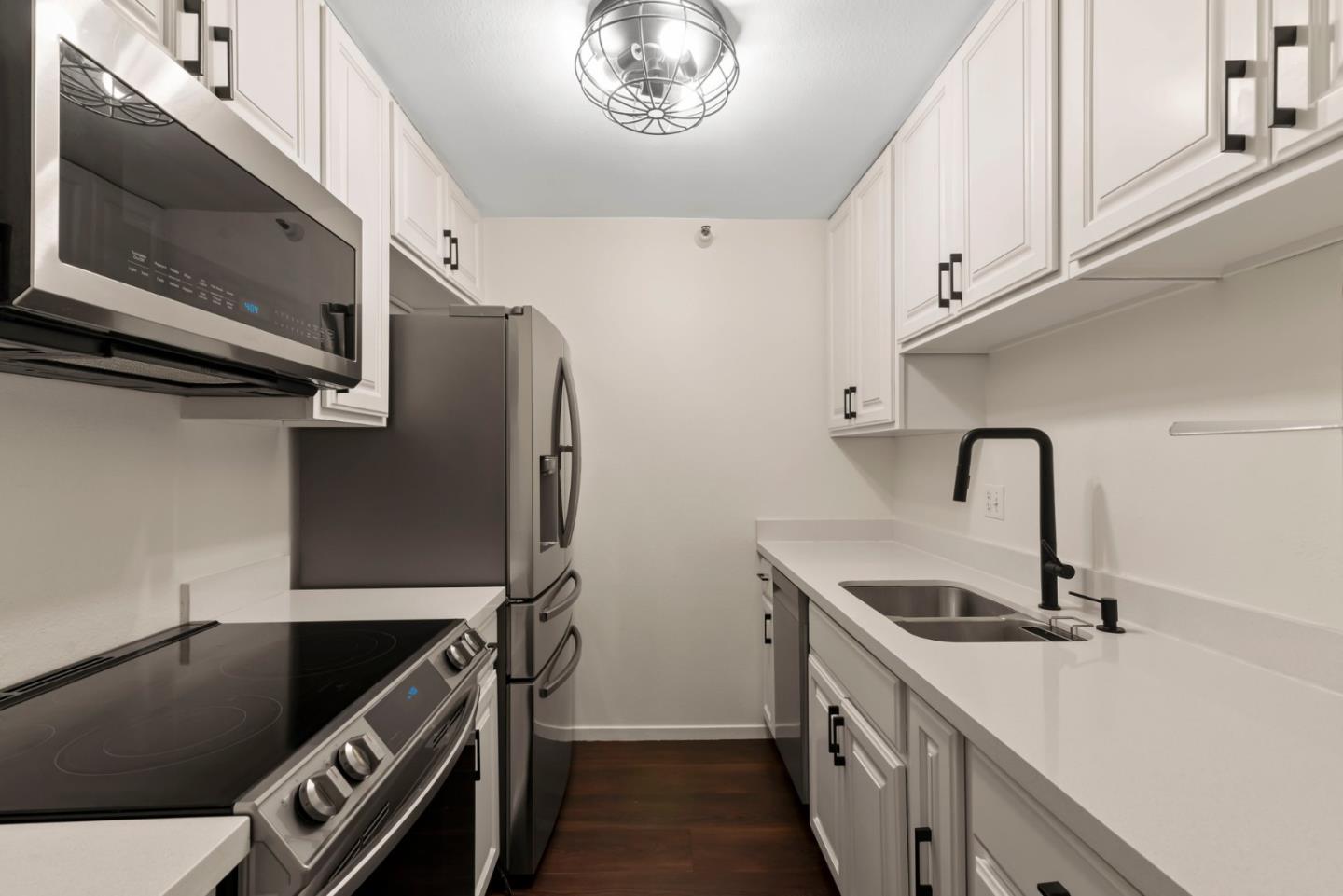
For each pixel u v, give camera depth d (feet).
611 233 8.86
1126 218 3.20
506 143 6.77
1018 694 3.07
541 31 5.06
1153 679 3.27
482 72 5.58
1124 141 3.21
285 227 3.28
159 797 2.11
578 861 6.08
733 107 6.15
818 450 8.93
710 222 8.91
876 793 4.19
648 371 8.86
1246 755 2.42
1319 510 3.12
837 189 8.03
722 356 8.91
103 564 3.79
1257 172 2.43
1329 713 2.81
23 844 1.89
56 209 1.94
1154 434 4.18
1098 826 1.99
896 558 7.40
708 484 8.87
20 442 3.30
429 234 6.55
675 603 8.84
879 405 6.92
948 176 5.23
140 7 2.85
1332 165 2.19
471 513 5.77
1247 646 3.47
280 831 2.11
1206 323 3.75
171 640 4.04
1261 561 3.42
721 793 7.32
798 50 5.32
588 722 8.77
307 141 4.23
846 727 4.87
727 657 8.84
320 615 4.73
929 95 5.59
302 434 5.80
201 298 2.65
